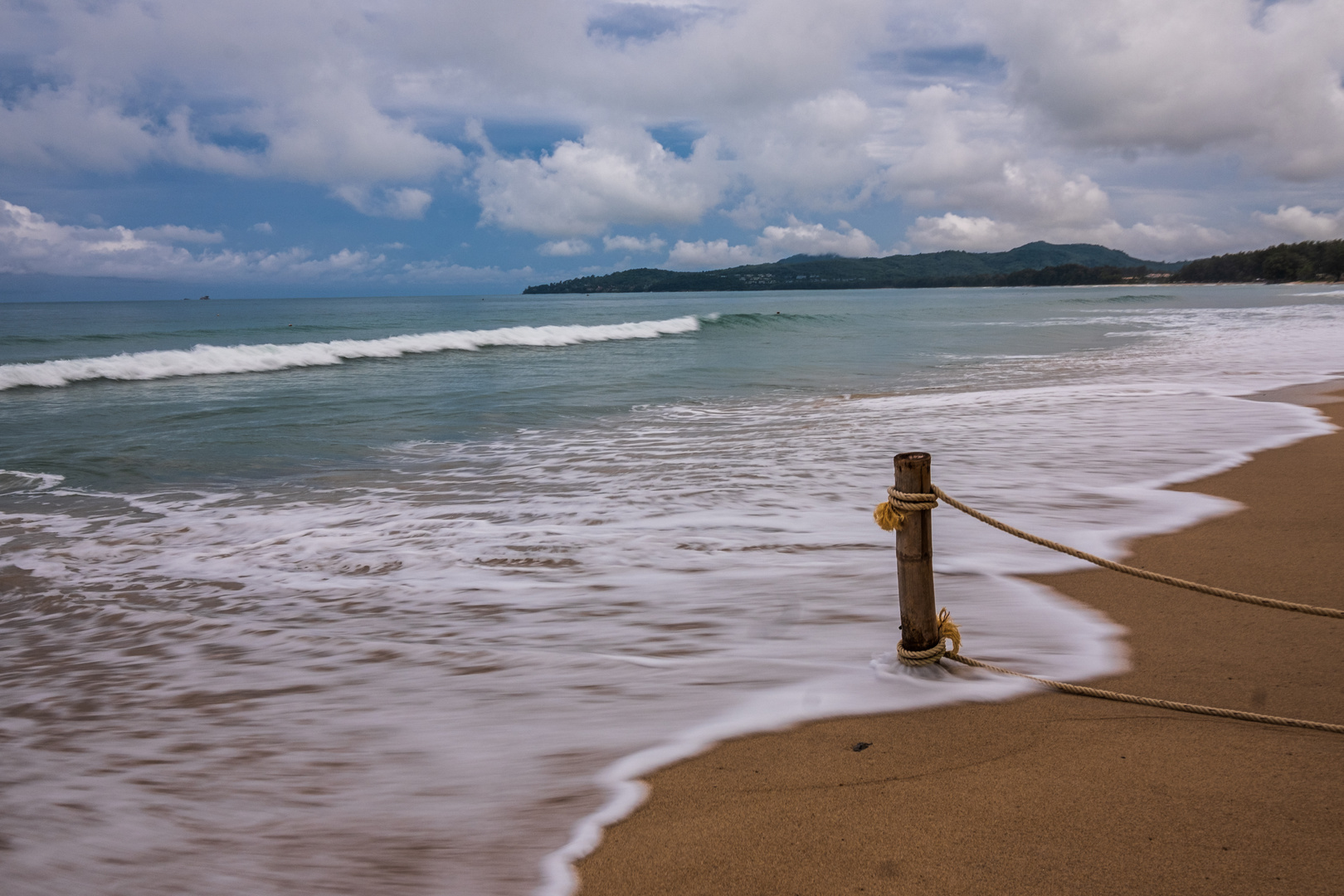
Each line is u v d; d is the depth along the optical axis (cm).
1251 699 328
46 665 398
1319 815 245
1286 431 948
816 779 278
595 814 263
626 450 949
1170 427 988
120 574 541
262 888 233
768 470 815
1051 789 265
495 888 230
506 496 734
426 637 423
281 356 2108
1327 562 496
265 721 335
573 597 478
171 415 1264
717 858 237
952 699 336
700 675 365
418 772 292
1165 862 226
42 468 879
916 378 1678
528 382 1695
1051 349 2339
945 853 234
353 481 809
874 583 487
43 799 281
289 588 508
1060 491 696
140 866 244
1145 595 455
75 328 3994
